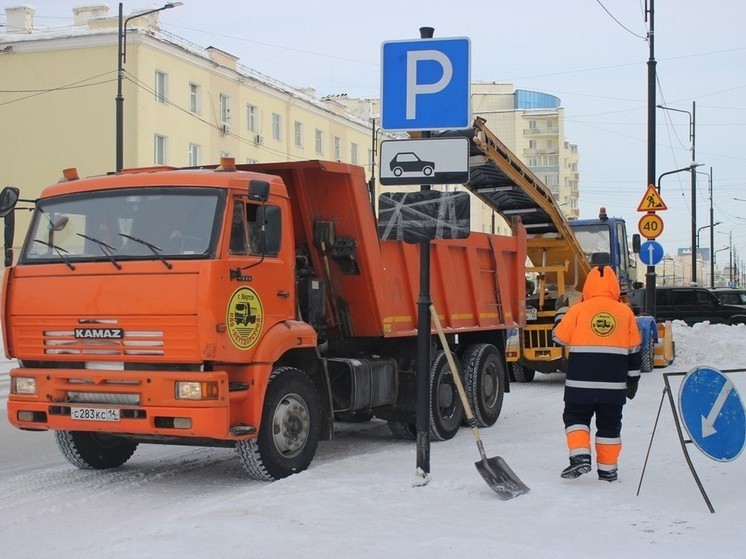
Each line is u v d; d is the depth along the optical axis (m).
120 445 9.17
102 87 40.03
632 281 21.55
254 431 7.87
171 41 40.78
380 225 7.80
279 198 8.45
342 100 66.25
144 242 7.70
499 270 12.94
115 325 7.68
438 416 10.56
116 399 7.70
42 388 7.92
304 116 52.47
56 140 40.81
